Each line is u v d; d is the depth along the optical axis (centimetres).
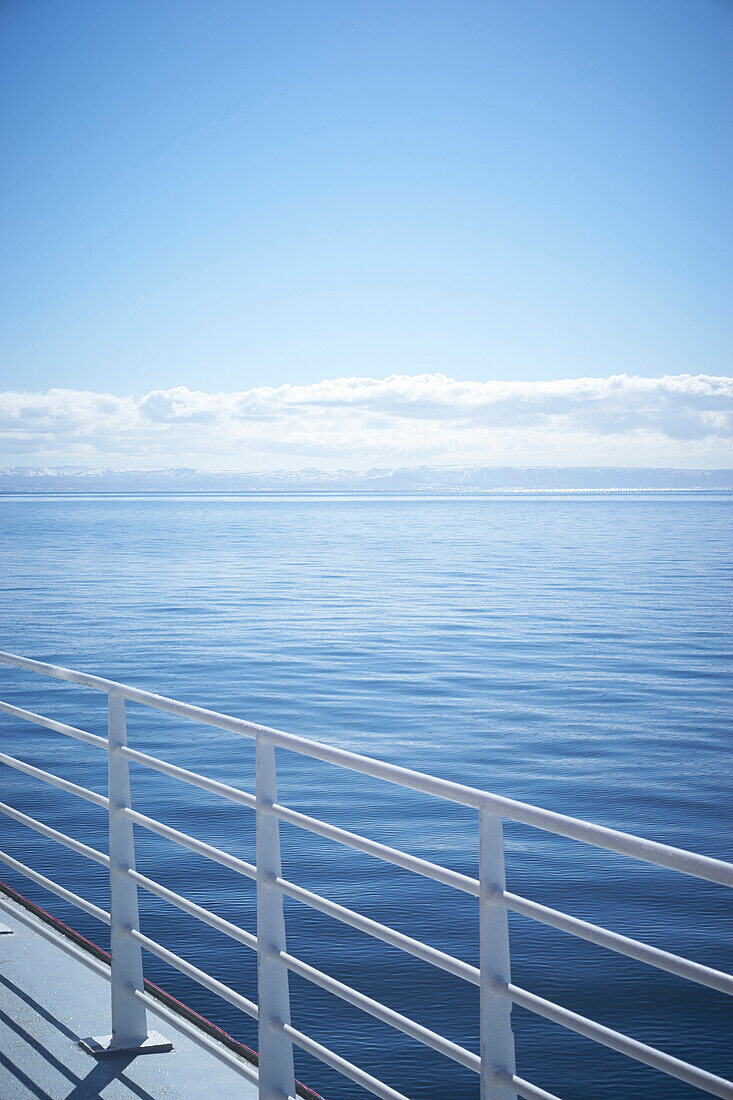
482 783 1351
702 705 1950
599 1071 596
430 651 2739
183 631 3144
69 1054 307
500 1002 185
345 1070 223
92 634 3062
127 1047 308
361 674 2339
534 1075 595
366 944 762
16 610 3719
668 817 1180
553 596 4344
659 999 674
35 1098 283
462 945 764
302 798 1205
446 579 5238
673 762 1462
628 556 7219
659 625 3344
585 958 734
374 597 4288
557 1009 173
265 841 241
